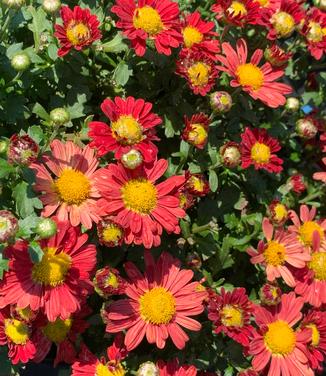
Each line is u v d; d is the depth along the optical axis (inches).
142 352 21.4
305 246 21.8
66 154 18.6
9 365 19.6
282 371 20.3
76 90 20.3
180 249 21.3
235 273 22.8
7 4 18.3
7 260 17.3
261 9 22.1
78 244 17.8
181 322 19.3
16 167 18.0
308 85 26.4
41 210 19.2
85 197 18.6
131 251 20.7
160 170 18.9
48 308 17.6
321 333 21.0
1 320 18.7
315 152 25.8
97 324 20.6
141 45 19.5
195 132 19.9
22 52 18.8
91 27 19.2
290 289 22.3
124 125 18.4
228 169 22.0
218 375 21.4
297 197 24.4
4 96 19.3
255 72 21.4
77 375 19.2
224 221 22.0
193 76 20.3
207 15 22.8
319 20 23.1
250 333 19.9
